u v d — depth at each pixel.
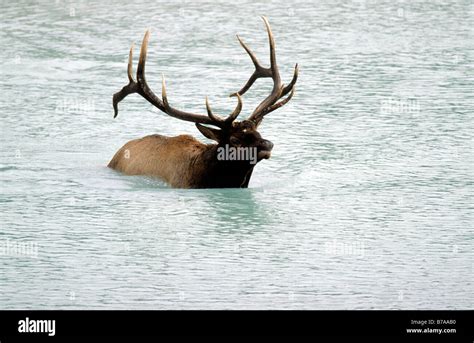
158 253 30.05
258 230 32.22
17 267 28.88
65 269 28.69
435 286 27.58
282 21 69.19
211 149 35.34
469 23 69.62
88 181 37.09
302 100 49.69
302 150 41.75
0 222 32.75
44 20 69.06
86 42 62.31
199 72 54.97
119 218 33.16
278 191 36.44
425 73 55.38
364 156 41.03
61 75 54.50
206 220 33.09
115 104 36.00
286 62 57.44
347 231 32.22
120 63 57.19
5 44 61.31
